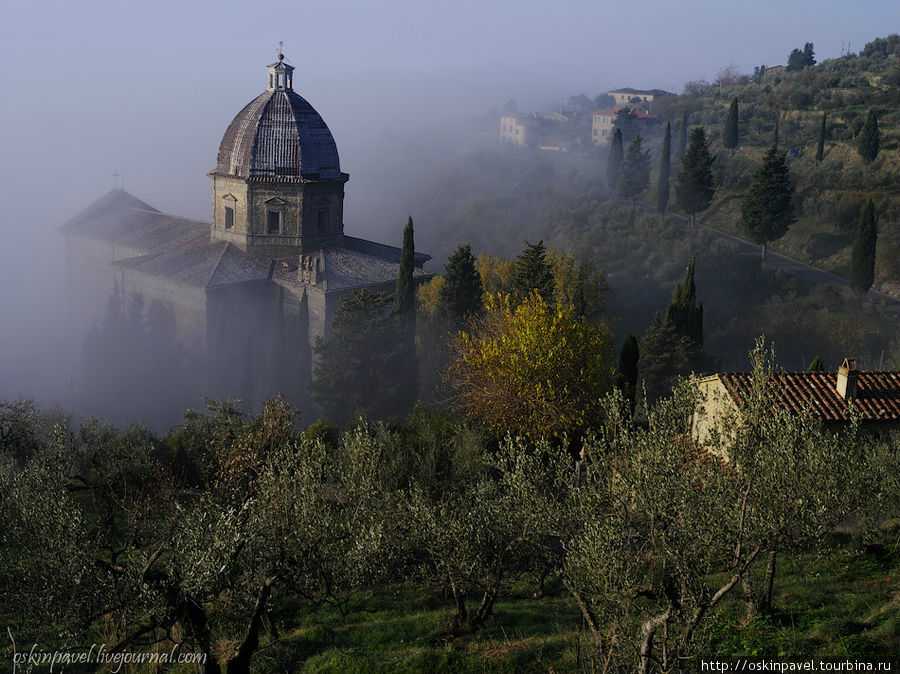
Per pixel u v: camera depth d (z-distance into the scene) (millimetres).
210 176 83562
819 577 26844
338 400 60188
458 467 36625
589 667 20922
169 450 39312
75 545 20094
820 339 90375
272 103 80875
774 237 107312
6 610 19656
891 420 33875
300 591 22094
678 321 68188
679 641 18141
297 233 81688
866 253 94125
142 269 81812
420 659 22578
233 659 20594
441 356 67500
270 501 22406
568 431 44812
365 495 24297
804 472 19375
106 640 21969
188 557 19844
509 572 26688
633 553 19766
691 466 19844
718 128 166125
